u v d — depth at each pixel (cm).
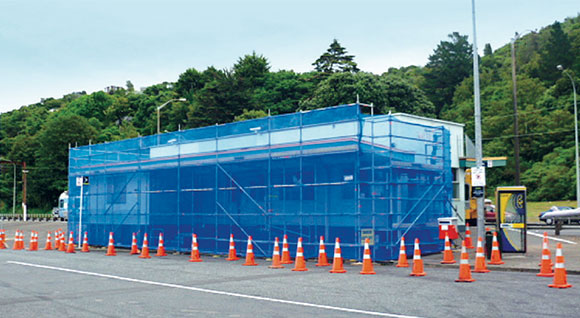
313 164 2078
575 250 2039
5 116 13525
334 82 6209
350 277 1509
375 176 1978
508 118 7319
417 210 2059
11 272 1700
